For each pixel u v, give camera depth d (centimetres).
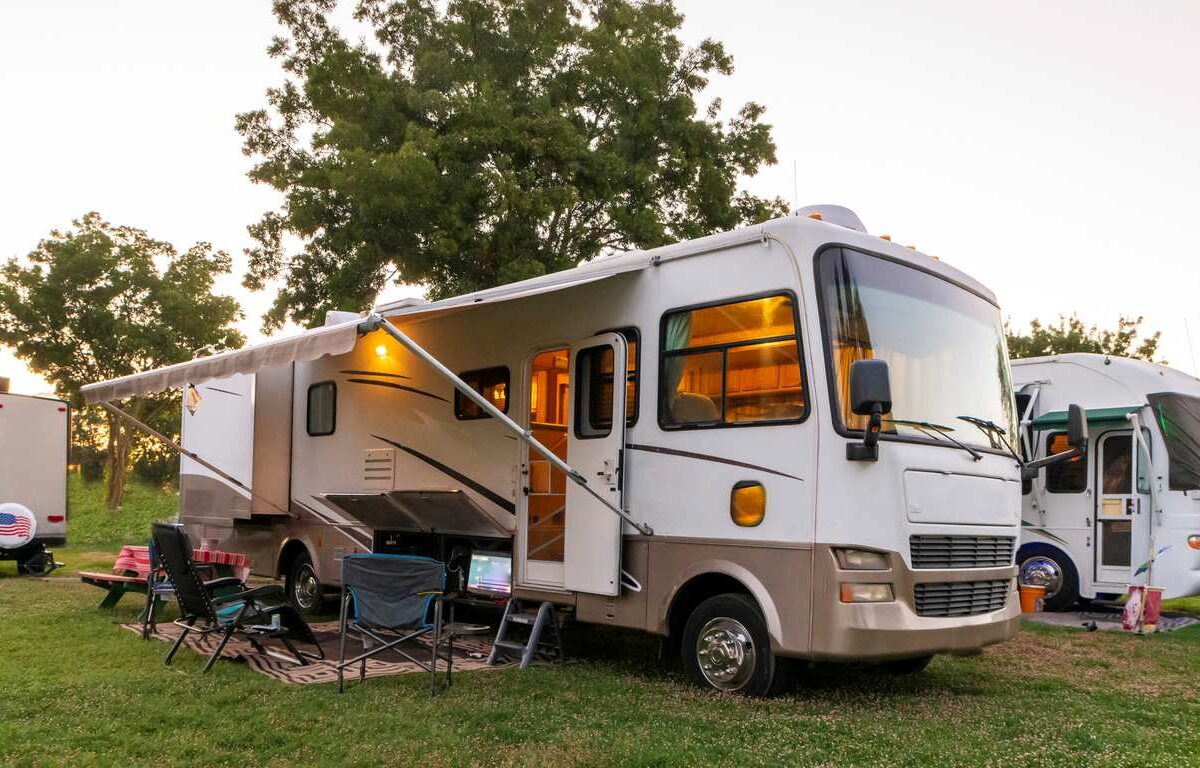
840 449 523
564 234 1530
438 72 1534
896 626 517
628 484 625
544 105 1502
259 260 1599
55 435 1351
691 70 1689
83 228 2314
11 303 2200
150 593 734
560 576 656
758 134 1705
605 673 617
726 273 589
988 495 588
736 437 567
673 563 592
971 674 652
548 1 1614
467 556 757
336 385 877
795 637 525
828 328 539
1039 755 442
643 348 629
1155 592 880
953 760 431
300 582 910
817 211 629
